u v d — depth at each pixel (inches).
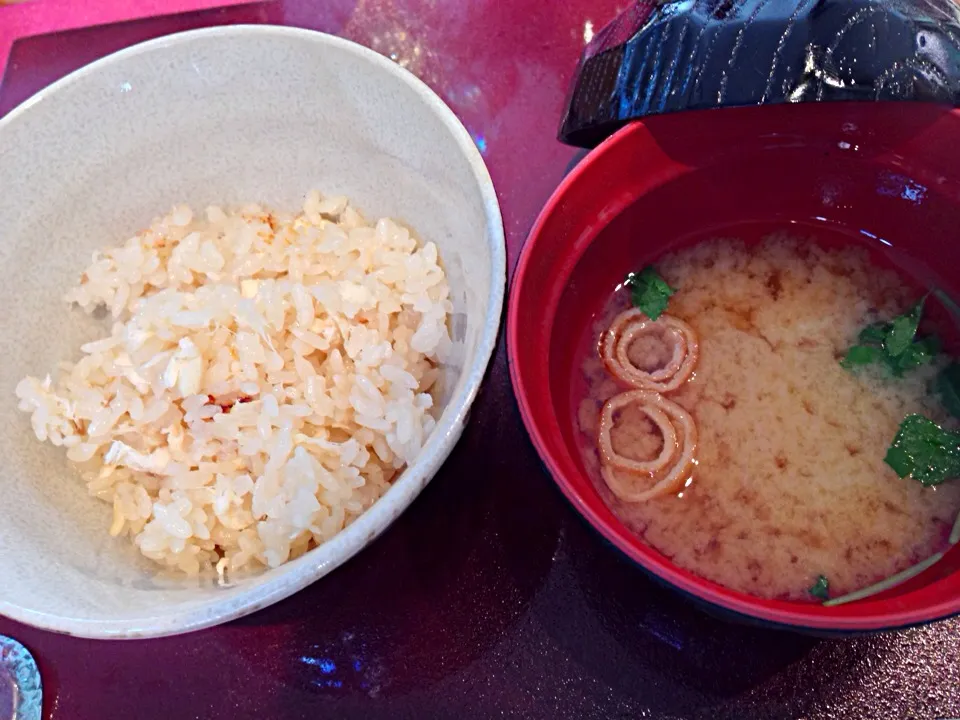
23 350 7.1
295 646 6.2
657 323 6.9
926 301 6.6
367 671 6.0
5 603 5.2
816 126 6.1
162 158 7.5
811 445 6.2
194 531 6.3
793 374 6.5
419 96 6.4
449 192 6.7
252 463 6.6
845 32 5.4
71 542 6.3
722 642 5.9
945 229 6.3
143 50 6.8
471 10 8.4
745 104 5.5
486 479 6.6
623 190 6.2
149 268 7.5
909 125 5.8
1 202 6.8
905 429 6.2
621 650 5.9
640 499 6.1
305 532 6.2
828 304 6.8
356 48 6.6
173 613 5.0
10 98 8.3
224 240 7.6
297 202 8.0
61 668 6.2
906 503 5.9
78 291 7.4
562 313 6.4
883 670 5.7
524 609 6.1
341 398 6.6
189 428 6.7
